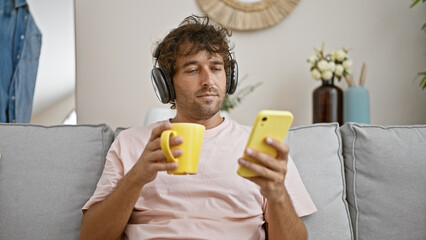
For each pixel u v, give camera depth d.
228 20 2.79
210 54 1.22
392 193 1.33
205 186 1.19
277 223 1.03
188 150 0.89
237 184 1.19
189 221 1.13
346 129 1.44
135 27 2.82
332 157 1.38
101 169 1.37
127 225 1.19
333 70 2.49
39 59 2.85
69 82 2.85
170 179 1.19
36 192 1.28
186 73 1.22
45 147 1.35
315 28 2.84
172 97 1.27
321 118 2.52
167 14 2.82
